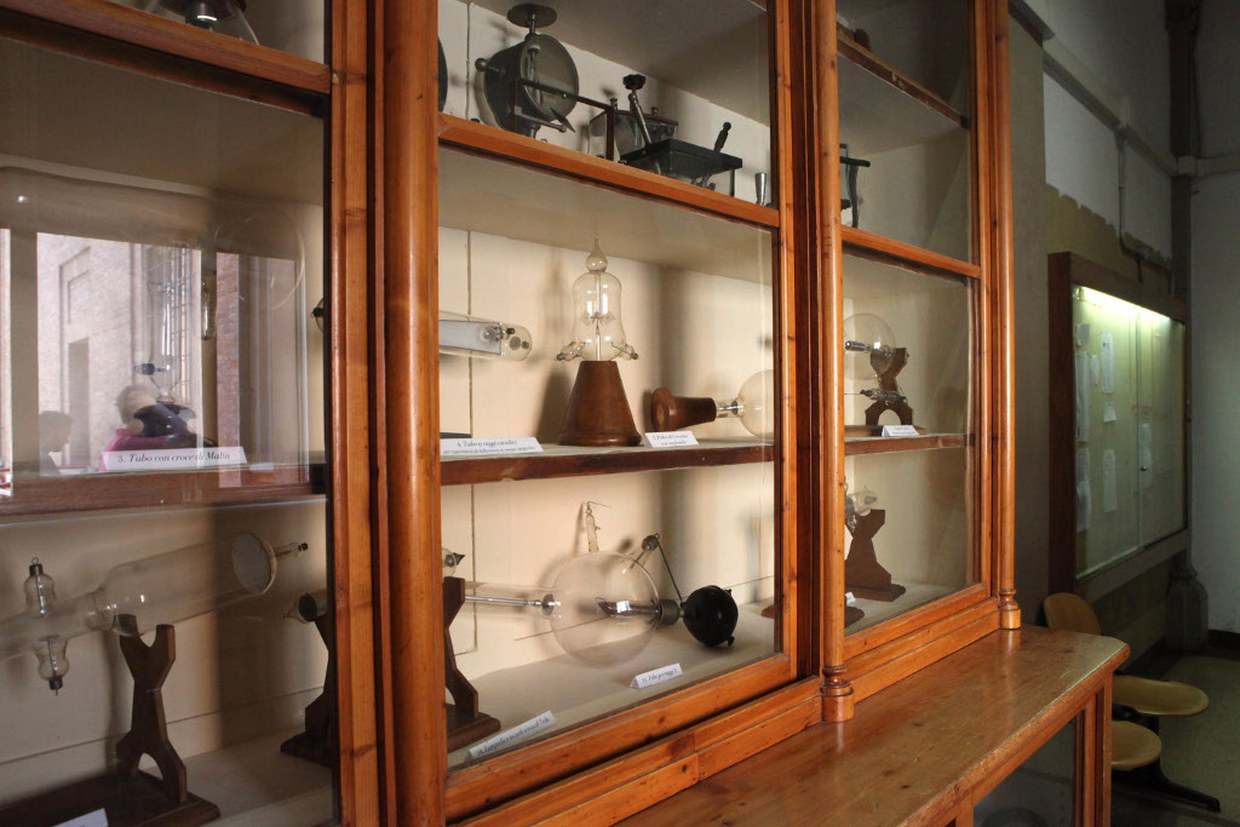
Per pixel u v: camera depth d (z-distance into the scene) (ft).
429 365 2.16
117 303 2.33
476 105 3.04
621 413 3.59
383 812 2.15
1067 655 4.47
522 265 3.52
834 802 2.75
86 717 2.44
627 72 3.76
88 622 2.41
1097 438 9.08
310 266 2.22
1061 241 9.36
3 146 2.21
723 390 3.82
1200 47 12.77
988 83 4.99
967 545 4.94
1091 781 4.59
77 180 2.31
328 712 2.19
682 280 4.05
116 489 1.95
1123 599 10.62
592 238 3.61
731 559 3.69
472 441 2.90
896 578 4.42
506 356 3.30
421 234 2.14
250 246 2.33
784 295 3.54
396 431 2.12
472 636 3.05
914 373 4.66
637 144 3.59
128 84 2.00
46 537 2.37
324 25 2.14
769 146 3.60
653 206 3.13
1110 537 9.49
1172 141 12.91
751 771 3.01
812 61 3.58
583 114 3.47
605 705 2.83
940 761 3.08
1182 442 12.34
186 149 2.33
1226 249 12.50
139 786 2.36
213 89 2.02
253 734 2.44
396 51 2.13
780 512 3.51
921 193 4.68
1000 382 5.04
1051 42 8.61
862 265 4.08
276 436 2.22
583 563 3.44
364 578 2.13
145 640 2.49
